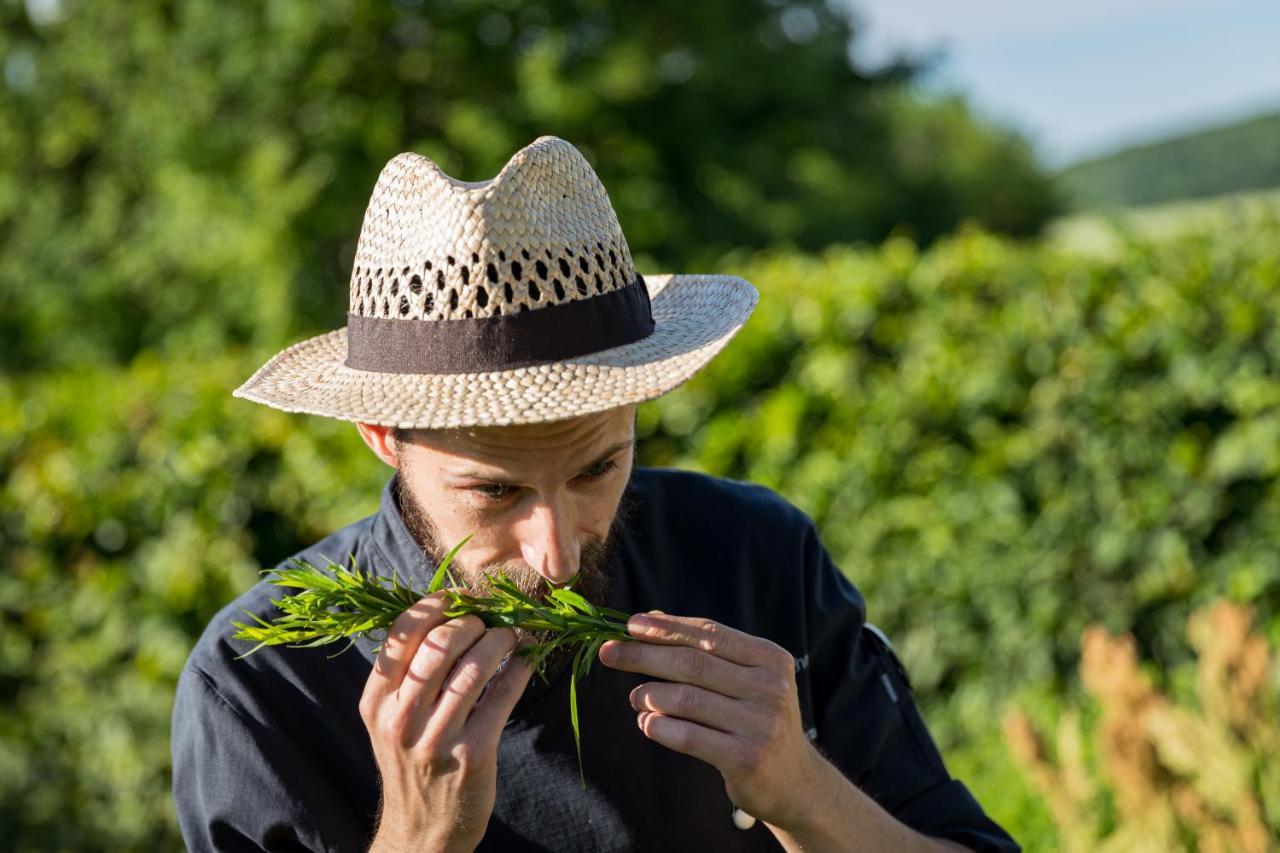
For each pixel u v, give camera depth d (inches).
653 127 665.6
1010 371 183.8
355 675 67.4
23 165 676.1
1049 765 102.8
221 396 194.4
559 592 58.6
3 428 198.4
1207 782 93.9
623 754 68.3
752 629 73.3
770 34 704.4
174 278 649.0
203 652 67.8
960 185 1284.4
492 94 636.1
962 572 186.5
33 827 201.3
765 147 716.0
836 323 186.9
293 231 597.0
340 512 186.9
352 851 66.1
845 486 186.2
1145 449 181.8
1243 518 182.1
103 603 193.9
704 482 77.2
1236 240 186.7
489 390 57.5
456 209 58.6
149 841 199.2
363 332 62.1
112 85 641.0
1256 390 176.4
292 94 608.4
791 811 60.7
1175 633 183.9
